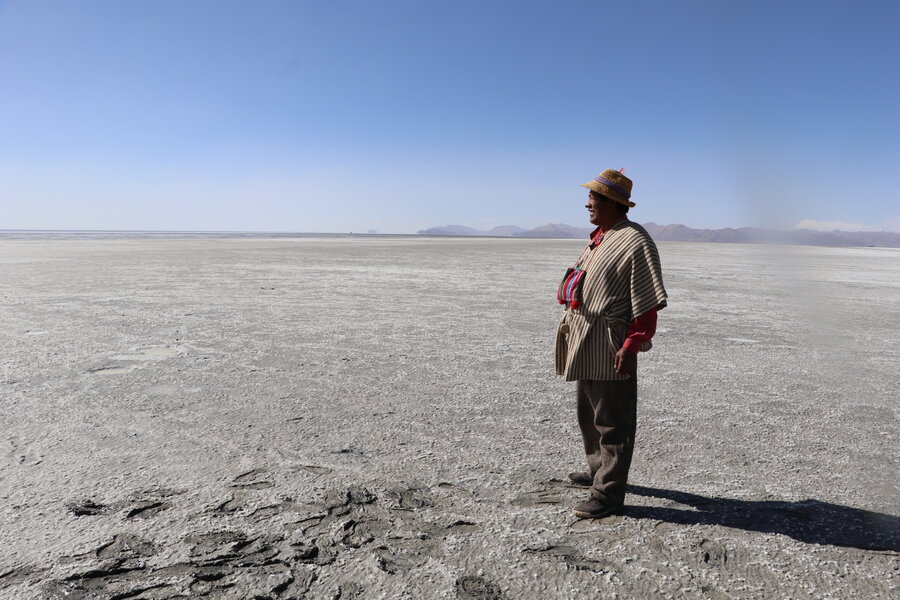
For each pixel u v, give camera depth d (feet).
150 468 11.56
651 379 19.15
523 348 23.59
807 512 9.96
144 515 9.64
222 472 11.39
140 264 74.13
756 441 13.44
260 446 12.79
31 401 15.84
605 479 9.64
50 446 12.69
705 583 7.86
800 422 14.83
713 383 18.69
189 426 14.05
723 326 30.07
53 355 21.40
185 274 58.59
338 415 14.98
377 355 22.03
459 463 11.98
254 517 9.59
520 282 53.72
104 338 24.68
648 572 8.12
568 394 17.11
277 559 8.34
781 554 8.61
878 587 7.81
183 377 18.57
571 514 9.85
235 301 37.24
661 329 28.91
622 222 9.74
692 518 9.71
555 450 12.77
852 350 24.25
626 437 9.70
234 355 21.79
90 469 11.48
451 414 15.15
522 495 10.57
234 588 7.64
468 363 20.90
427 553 8.56
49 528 9.19
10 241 187.32
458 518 9.64
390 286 48.24
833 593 7.66
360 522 9.46
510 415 15.12
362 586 7.72
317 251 125.39
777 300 42.27
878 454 12.68
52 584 7.72
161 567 8.12
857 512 9.98
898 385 18.62
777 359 22.35
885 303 41.70
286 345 23.68
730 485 11.07
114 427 13.92
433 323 29.55
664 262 94.79
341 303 36.88
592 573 8.07
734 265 87.76
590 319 9.62
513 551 8.64
